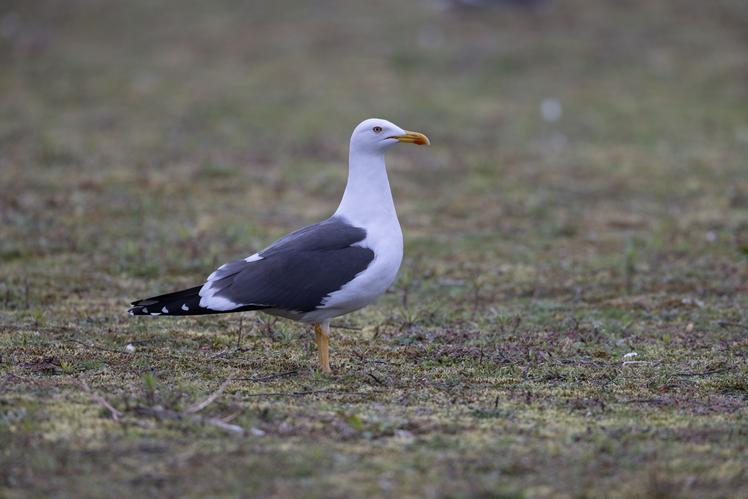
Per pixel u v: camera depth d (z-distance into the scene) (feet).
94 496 20.31
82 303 37.83
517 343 33.63
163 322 35.35
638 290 41.19
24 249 44.75
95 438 23.26
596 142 74.79
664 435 24.35
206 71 99.30
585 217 54.95
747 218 53.93
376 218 30.48
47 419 24.40
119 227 49.88
